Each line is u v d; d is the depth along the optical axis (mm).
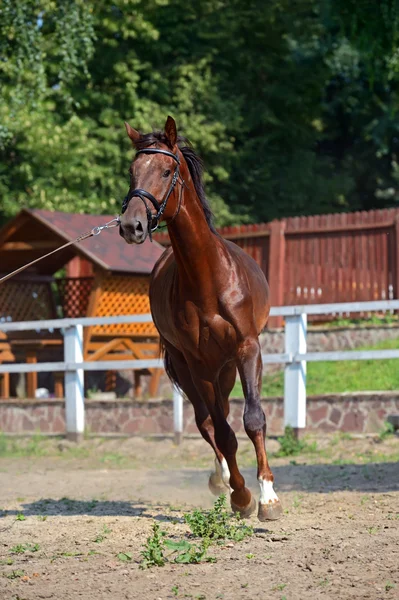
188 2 28359
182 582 5254
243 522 6953
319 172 33875
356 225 18672
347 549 5758
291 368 12547
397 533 6180
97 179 25953
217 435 7066
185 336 6961
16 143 23000
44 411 15281
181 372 7777
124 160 26188
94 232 7402
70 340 14594
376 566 5309
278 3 29453
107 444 13953
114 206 25203
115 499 9102
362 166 37094
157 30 26875
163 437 13773
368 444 12055
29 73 18625
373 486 9062
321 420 12961
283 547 5973
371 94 35531
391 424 11984
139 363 14023
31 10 17078
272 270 19609
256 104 30219
